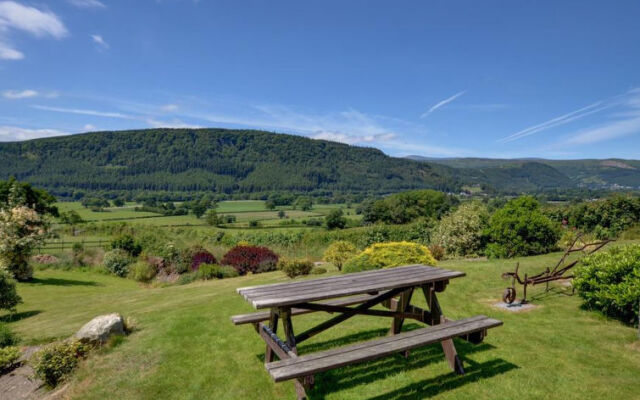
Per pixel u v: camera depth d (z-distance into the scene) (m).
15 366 6.21
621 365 4.58
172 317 7.27
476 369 4.60
